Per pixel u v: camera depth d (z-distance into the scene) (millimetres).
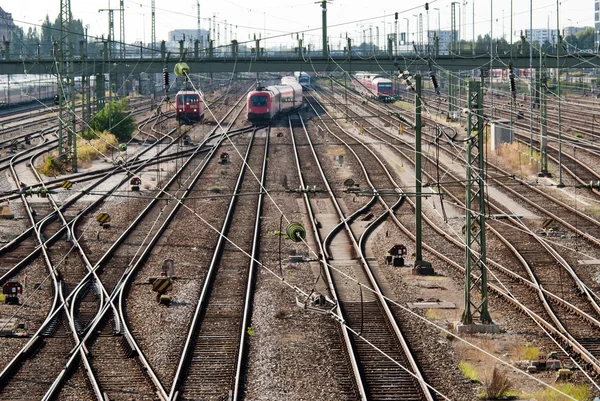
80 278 66062
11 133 171500
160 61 168625
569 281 64938
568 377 44750
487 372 45531
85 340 50375
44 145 151250
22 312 57250
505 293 61375
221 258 72562
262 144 152875
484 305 53719
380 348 49156
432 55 162250
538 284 63812
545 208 94500
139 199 101625
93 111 169750
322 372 45375
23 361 47188
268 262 71125
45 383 43875
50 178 116250
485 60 162375
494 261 71875
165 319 54906
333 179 117125
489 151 136750
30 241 79562
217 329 52688
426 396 41625
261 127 181750
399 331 51344
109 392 42500
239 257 72812
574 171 116250
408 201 101562
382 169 123438
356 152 141125
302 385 43562
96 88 167625
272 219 90438
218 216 91438
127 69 170500
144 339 50781
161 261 71562
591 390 43000
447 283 65250
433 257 73938
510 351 49406
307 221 90125
